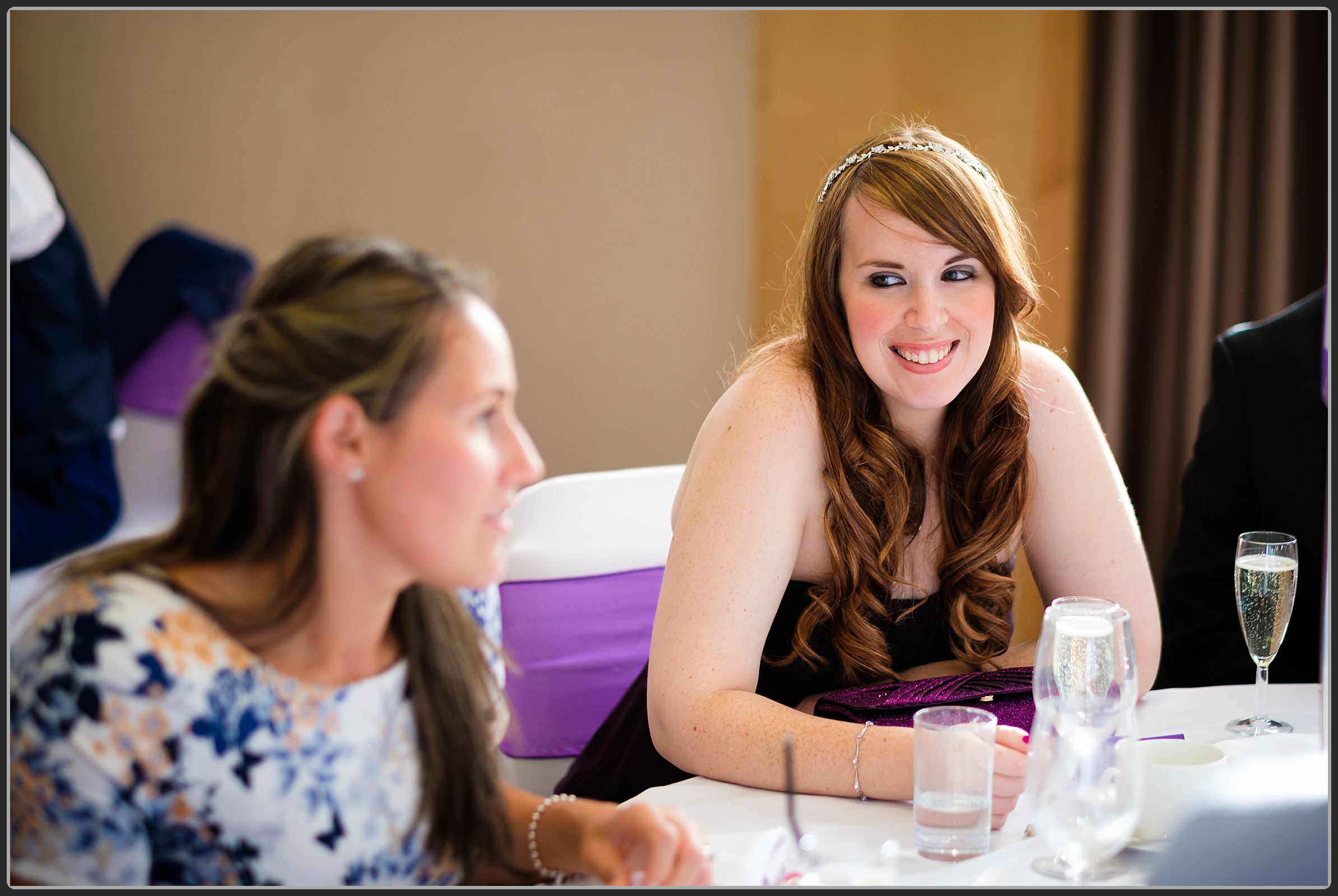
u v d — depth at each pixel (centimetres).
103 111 435
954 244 157
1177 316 400
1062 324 407
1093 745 103
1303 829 97
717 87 430
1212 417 218
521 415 441
